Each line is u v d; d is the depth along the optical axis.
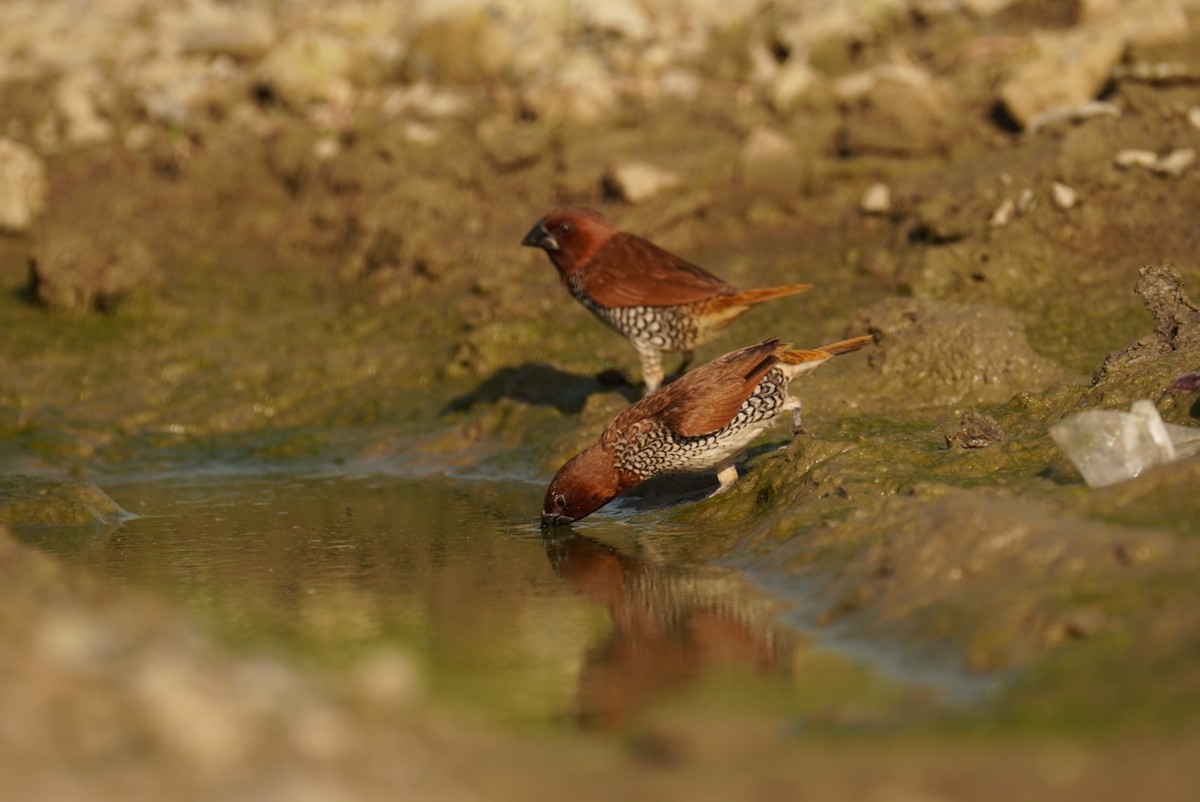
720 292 14.05
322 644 9.16
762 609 9.63
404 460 16.08
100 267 20.06
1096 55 19.75
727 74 24.00
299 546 12.23
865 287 17.50
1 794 5.45
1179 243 16.80
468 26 24.59
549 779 6.28
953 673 7.70
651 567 11.02
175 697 6.11
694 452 12.20
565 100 22.42
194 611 10.07
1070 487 10.13
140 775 5.70
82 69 26.30
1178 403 11.10
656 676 8.30
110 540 12.59
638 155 21.08
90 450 16.66
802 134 21.06
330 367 18.39
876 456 11.69
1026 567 8.53
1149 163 17.75
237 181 23.06
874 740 6.77
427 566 11.41
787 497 11.72
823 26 23.72
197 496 14.65
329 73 24.17
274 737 6.20
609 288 14.31
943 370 14.34
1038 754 6.33
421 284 19.78
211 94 24.78
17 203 22.30
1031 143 19.00
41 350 19.09
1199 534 8.37
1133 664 7.07
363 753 6.29
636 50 25.14
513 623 9.63
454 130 22.91
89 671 6.50
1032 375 14.27
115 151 24.08
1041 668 7.35
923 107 19.91
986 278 16.75
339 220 21.61
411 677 7.44
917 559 9.06
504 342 17.59
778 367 12.27
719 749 6.62
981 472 11.09
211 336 19.56
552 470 14.78
